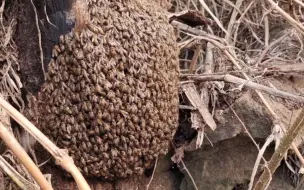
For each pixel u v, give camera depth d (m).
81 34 0.70
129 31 0.71
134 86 0.71
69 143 0.70
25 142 0.71
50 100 0.70
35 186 0.62
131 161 0.72
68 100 0.70
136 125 0.71
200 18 0.89
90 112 0.69
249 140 0.81
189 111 0.83
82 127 0.70
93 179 0.73
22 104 0.73
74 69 0.69
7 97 0.72
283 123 0.79
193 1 1.00
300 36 0.98
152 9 0.77
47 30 0.71
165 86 0.73
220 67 0.89
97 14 0.71
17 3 0.74
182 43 0.88
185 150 0.81
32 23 0.72
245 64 0.89
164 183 0.81
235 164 0.81
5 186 0.68
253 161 0.81
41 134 0.55
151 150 0.73
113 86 0.70
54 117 0.70
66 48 0.70
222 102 0.83
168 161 0.82
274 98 0.83
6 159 0.68
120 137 0.71
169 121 0.75
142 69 0.71
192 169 0.81
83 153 0.70
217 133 0.80
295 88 0.86
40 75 0.72
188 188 0.81
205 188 0.81
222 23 1.04
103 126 0.70
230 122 0.80
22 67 0.73
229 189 0.80
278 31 1.03
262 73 0.86
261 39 1.03
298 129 0.67
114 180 0.74
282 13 0.88
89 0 0.71
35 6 0.72
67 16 0.70
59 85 0.70
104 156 0.71
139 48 0.72
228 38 0.96
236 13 0.99
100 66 0.69
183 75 0.83
